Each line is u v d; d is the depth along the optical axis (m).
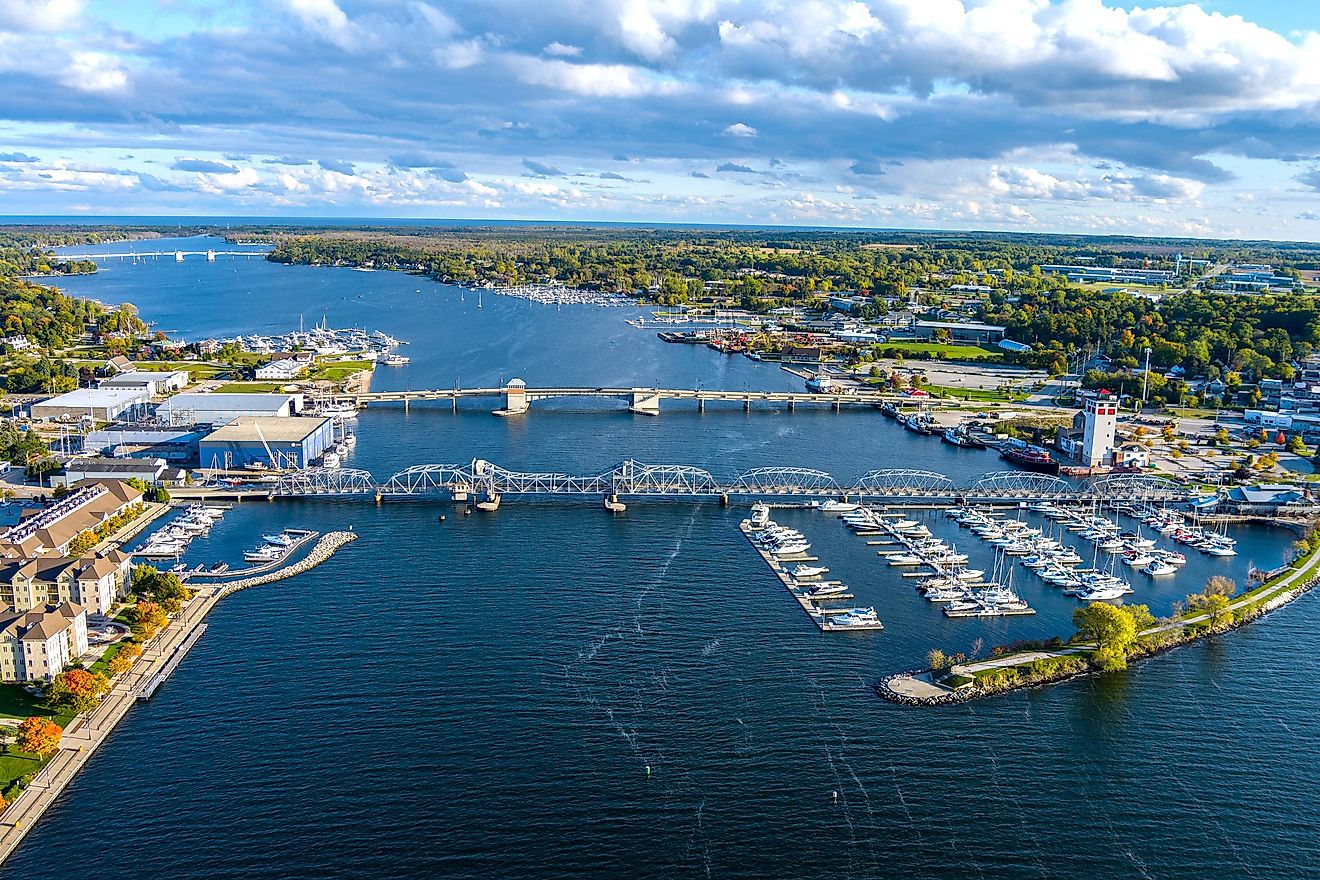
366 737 190.38
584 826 167.12
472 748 187.62
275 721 195.50
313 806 170.50
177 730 191.88
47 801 169.25
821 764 185.25
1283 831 170.75
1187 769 186.88
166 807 169.50
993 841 166.38
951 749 191.00
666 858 160.62
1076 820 172.00
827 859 161.25
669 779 179.75
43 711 194.50
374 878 154.62
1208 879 159.12
